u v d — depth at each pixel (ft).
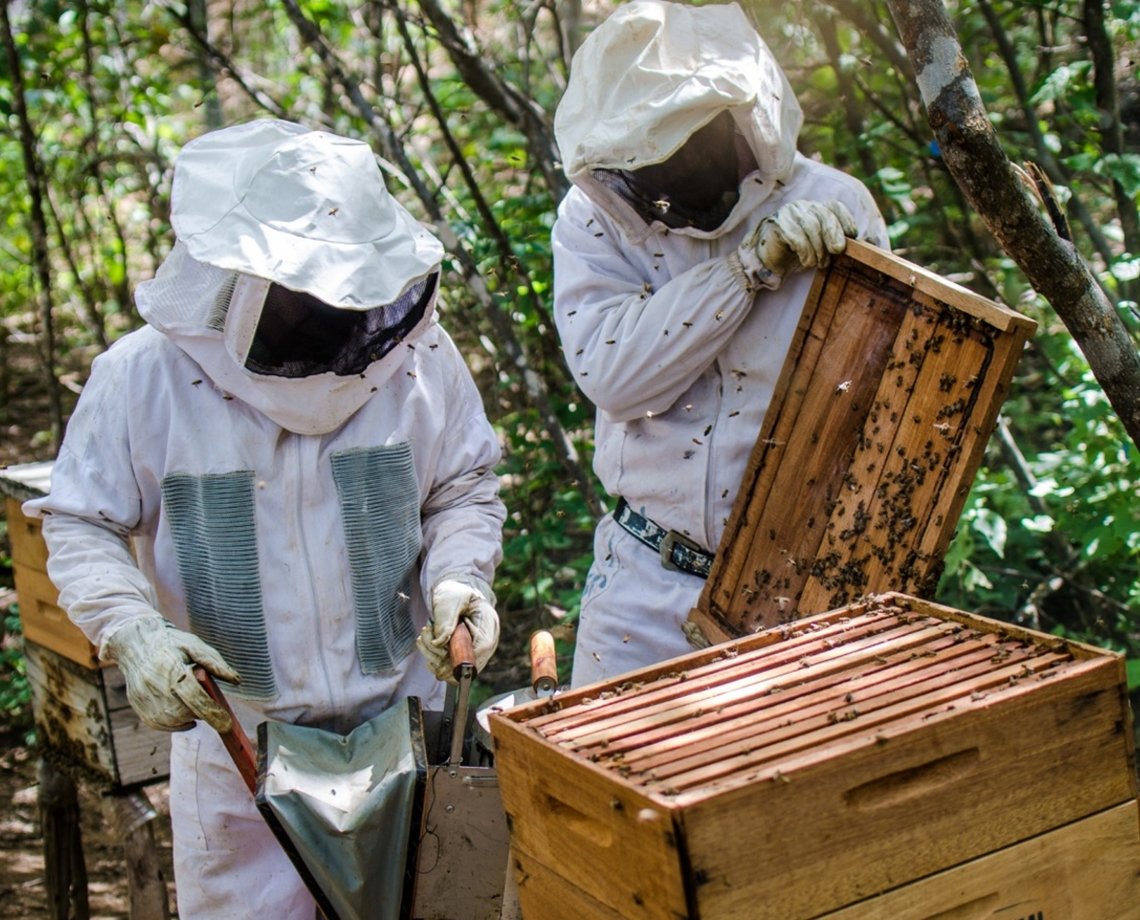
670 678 6.48
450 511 9.32
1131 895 6.08
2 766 17.39
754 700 6.07
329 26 19.63
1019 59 17.46
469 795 7.66
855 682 6.14
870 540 8.29
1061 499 13.43
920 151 16.28
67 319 26.04
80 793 16.90
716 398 9.54
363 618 8.75
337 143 8.35
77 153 21.79
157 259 21.62
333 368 8.16
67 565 8.41
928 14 7.36
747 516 9.10
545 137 15.19
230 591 8.50
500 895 7.70
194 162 8.33
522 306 16.01
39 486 11.37
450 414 9.38
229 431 8.50
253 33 23.34
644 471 9.81
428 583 8.92
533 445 15.87
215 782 8.85
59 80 20.17
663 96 8.45
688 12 8.93
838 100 17.33
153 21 19.30
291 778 7.68
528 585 16.31
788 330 9.21
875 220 9.43
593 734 5.90
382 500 8.78
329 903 7.58
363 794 7.66
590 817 5.64
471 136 19.80
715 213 8.91
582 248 9.77
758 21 15.87
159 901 11.46
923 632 6.66
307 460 8.56
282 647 8.63
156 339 8.61
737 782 5.18
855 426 8.48
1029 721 5.73
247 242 7.70
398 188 18.44
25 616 12.21
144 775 11.41
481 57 15.34
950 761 5.62
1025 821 5.78
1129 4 13.44
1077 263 7.55
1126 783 6.03
